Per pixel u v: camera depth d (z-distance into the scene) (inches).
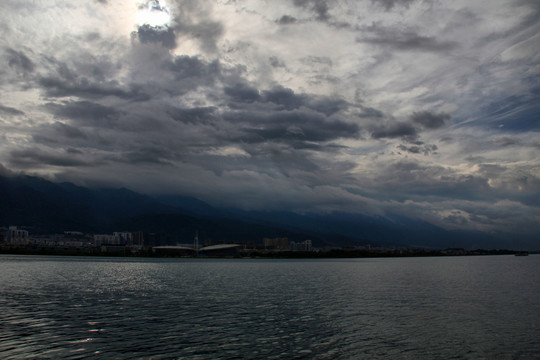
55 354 1568.7
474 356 1600.6
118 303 2967.5
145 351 1616.6
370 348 1701.5
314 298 3388.3
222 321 2261.3
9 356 1541.6
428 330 2063.2
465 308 2839.6
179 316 2418.8
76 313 2498.8
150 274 6545.3
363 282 5236.2
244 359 1528.1
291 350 1658.5
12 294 3472.0
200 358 1533.0
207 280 5408.5
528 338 1902.1
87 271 6929.1
